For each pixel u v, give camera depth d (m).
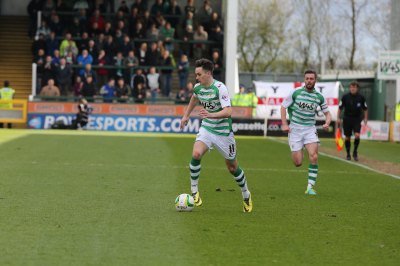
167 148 54.72
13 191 29.72
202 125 26.47
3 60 95.12
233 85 92.06
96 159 44.41
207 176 37.09
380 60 71.94
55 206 26.16
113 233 21.56
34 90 86.94
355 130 50.53
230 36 92.00
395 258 19.25
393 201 30.08
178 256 18.84
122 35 89.81
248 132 80.69
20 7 102.19
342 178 38.72
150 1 103.31
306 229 23.06
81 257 18.48
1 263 17.69
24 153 47.31
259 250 19.80
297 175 39.31
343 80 108.12
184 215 24.95
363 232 22.81
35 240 20.36
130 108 82.50
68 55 87.62
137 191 30.58
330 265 18.31
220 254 19.19
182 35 98.69
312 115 32.97
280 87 80.81
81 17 92.25
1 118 82.00
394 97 90.19
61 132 72.81
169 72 89.56
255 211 26.36
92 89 84.19
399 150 61.59
